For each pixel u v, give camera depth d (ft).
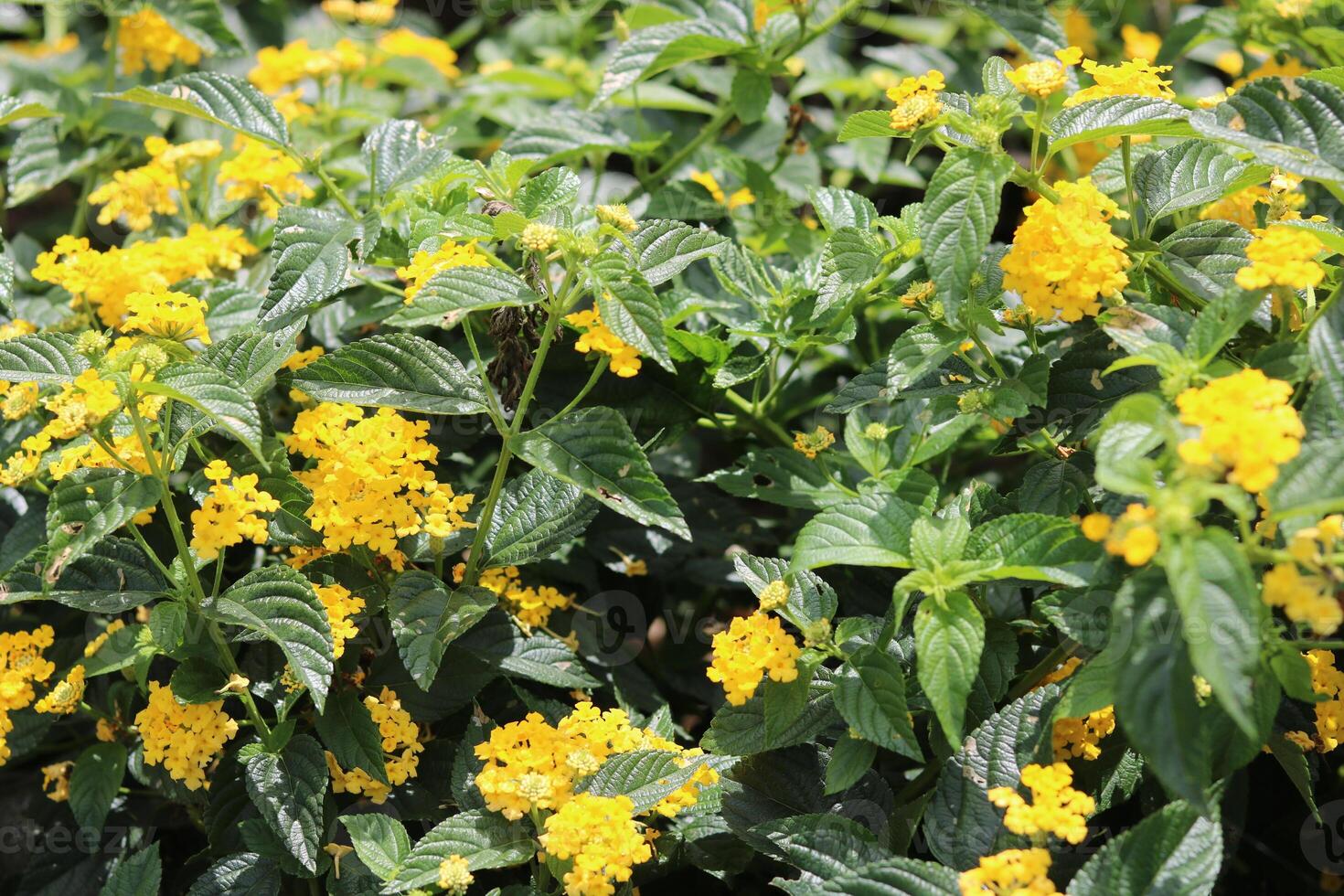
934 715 2.46
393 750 2.56
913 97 2.40
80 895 2.65
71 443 2.61
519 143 3.05
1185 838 2.27
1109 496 2.47
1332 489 2.14
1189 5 3.78
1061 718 2.32
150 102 2.68
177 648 2.49
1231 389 2.18
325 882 2.56
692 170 3.21
